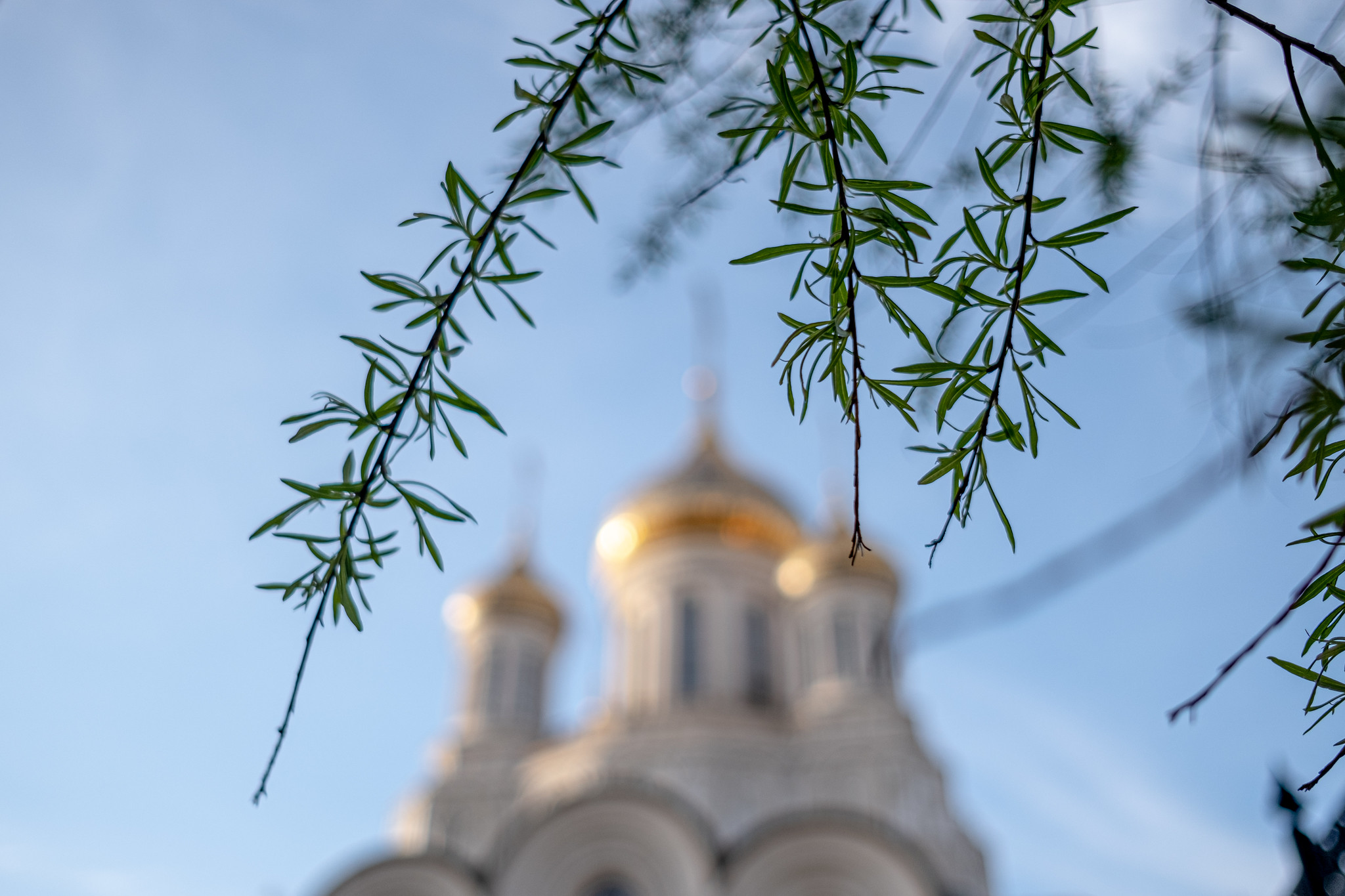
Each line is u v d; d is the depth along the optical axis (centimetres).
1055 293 189
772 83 191
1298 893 455
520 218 199
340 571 196
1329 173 184
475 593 4200
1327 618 209
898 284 189
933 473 198
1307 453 197
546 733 3862
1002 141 203
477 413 195
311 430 193
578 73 209
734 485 3984
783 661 3669
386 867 2812
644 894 2702
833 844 2619
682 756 3175
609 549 3947
